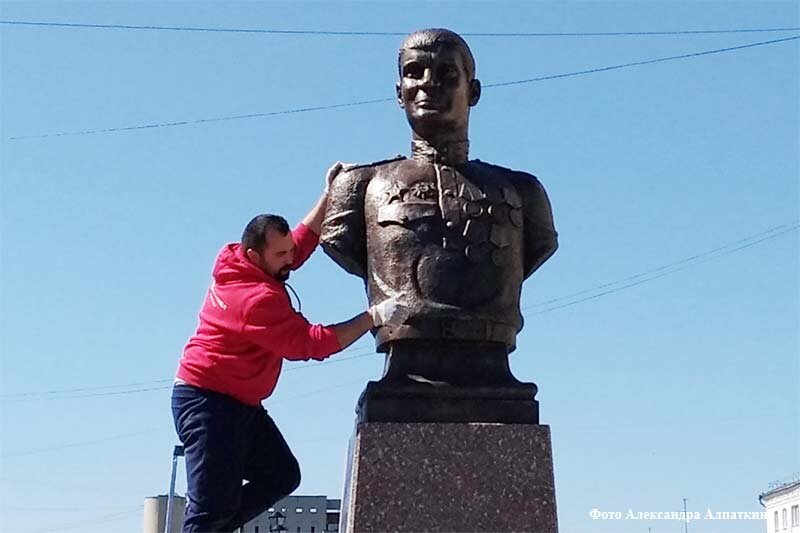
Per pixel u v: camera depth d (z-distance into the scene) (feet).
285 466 19.43
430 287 19.90
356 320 18.71
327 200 21.03
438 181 20.62
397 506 18.93
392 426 19.21
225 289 18.51
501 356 20.21
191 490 18.21
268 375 18.71
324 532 51.90
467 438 19.25
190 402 18.38
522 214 21.11
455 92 21.06
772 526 99.71
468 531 18.92
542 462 19.27
